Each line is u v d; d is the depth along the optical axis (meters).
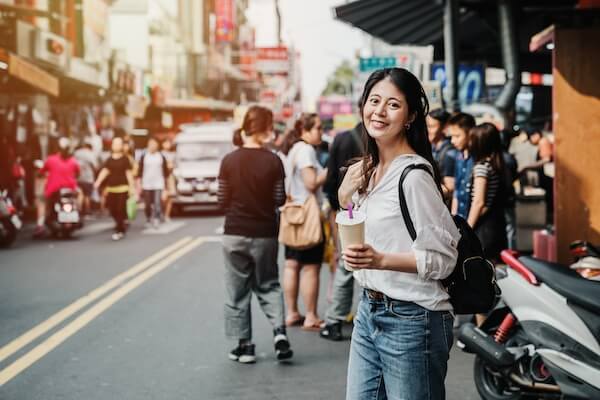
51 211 16.97
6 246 15.56
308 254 8.41
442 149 8.66
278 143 11.79
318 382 6.61
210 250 15.03
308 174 8.10
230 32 76.69
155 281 11.42
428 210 3.42
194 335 8.20
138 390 6.41
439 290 3.53
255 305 9.73
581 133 9.23
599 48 9.19
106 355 7.44
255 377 6.76
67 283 11.25
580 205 9.23
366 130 3.61
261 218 7.04
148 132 43.56
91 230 19.08
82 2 29.59
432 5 14.14
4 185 19.23
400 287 3.51
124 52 36.44
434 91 13.41
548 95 20.55
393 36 16.38
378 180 3.59
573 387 5.24
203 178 23.89
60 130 27.91
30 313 9.25
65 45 24.73
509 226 11.59
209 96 68.00
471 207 7.31
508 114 13.20
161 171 19.77
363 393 3.68
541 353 5.37
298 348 7.71
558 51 9.22
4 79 22.30
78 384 6.56
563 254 9.24
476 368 6.12
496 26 14.39
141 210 26.58
